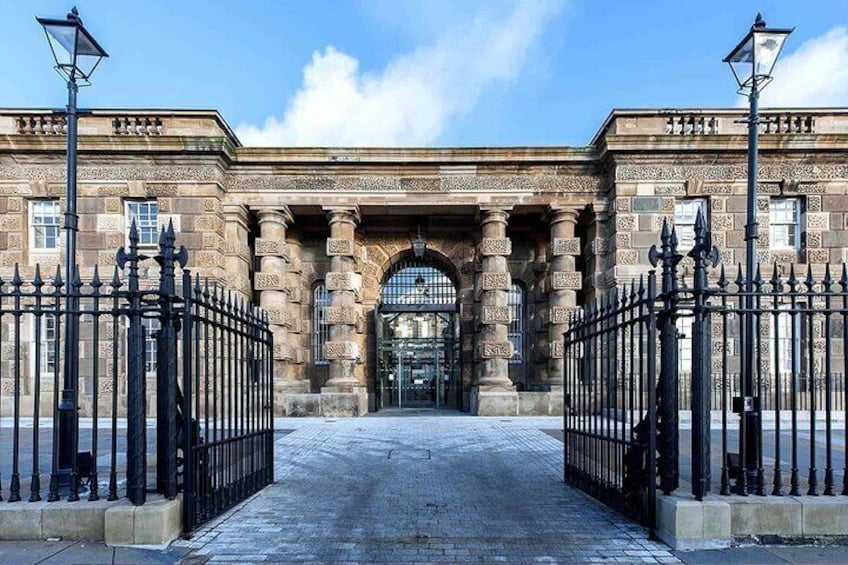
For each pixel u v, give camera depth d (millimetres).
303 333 24953
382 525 7457
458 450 13359
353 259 22953
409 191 22531
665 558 6207
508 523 7523
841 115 21234
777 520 6566
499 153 22250
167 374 7004
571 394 10977
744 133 20953
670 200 21016
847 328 6777
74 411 7371
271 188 22281
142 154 21094
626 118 21266
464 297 25188
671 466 7051
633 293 7918
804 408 19812
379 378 25109
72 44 9305
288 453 13039
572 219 22469
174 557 6238
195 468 7137
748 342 7910
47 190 21375
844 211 21000
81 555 6172
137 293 6906
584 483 9180
